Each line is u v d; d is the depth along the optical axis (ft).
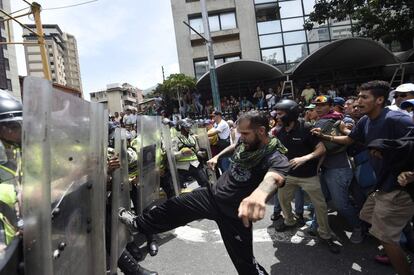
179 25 68.08
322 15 45.34
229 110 50.60
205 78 54.80
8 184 5.25
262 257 12.25
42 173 4.78
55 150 5.36
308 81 57.06
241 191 8.10
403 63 50.55
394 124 8.87
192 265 12.05
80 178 6.53
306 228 14.44
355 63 54.54
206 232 15.17
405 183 8.07
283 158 7.66
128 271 10.64
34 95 4.70
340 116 13.01
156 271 11.79
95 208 7.20
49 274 4.90
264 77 57.98
